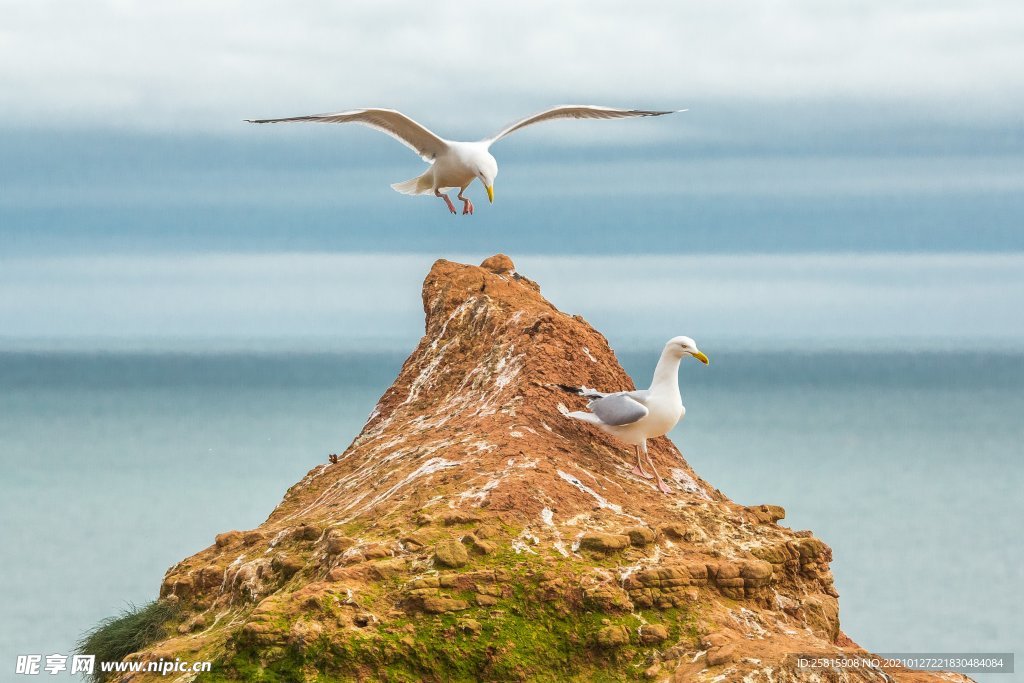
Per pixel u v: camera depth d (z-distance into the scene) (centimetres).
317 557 1739
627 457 2028
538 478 1783
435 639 1572
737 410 18450
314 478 2220
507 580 1625
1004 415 17850
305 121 2039
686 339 1847
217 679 1541
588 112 2250
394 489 1864
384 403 2388
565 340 2166
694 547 1734
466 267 2506
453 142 2180
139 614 1902
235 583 1823
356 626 1573
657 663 1573
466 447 1914
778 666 1520
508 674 1562
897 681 1619
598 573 1639
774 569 1745
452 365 2331
